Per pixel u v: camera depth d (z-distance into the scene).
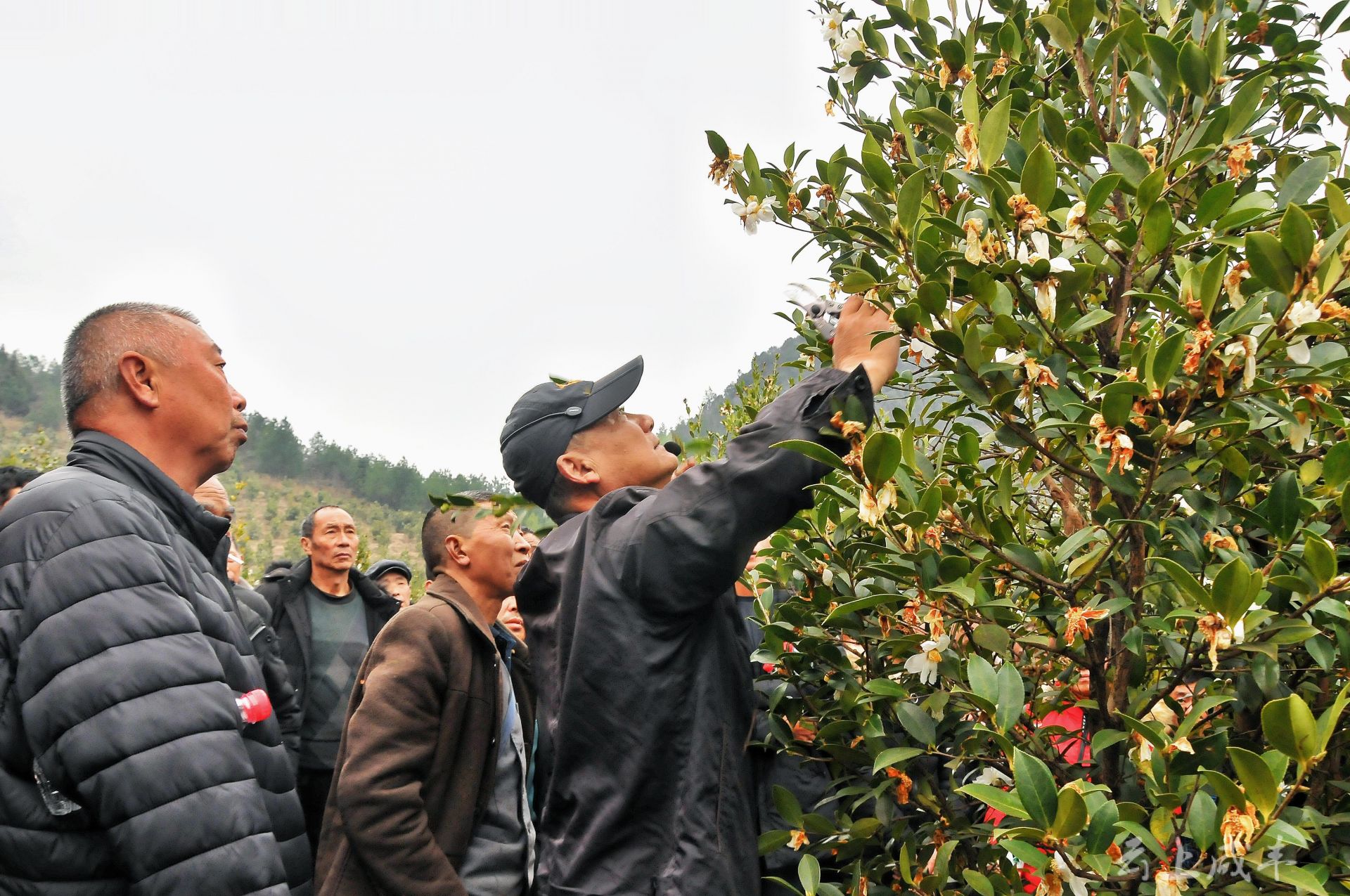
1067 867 1.25
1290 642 1.38
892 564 1.69
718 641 1.75
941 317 1.52
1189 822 1.29
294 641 3.85
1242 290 1.48
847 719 1.88
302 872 1.77
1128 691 1.72
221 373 1.81
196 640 1.49
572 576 1.79
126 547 1.48
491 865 2.15
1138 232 1.55
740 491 1.57
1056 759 1.77
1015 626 1.84
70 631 1.40
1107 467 1.54
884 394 2.50
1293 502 1.48
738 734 1.76
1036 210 1.47
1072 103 2.16
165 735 1.38
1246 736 1.68
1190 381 1.42
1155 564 1.68
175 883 1.34
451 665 2.18
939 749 1.91
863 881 1.83
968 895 1.78
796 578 2.03
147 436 1.74
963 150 1.62
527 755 2.33
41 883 1.41
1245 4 1.94
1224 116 1.63
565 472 2.06
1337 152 1.93
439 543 2.51
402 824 1.99
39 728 1.38
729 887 1.61
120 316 1.75
